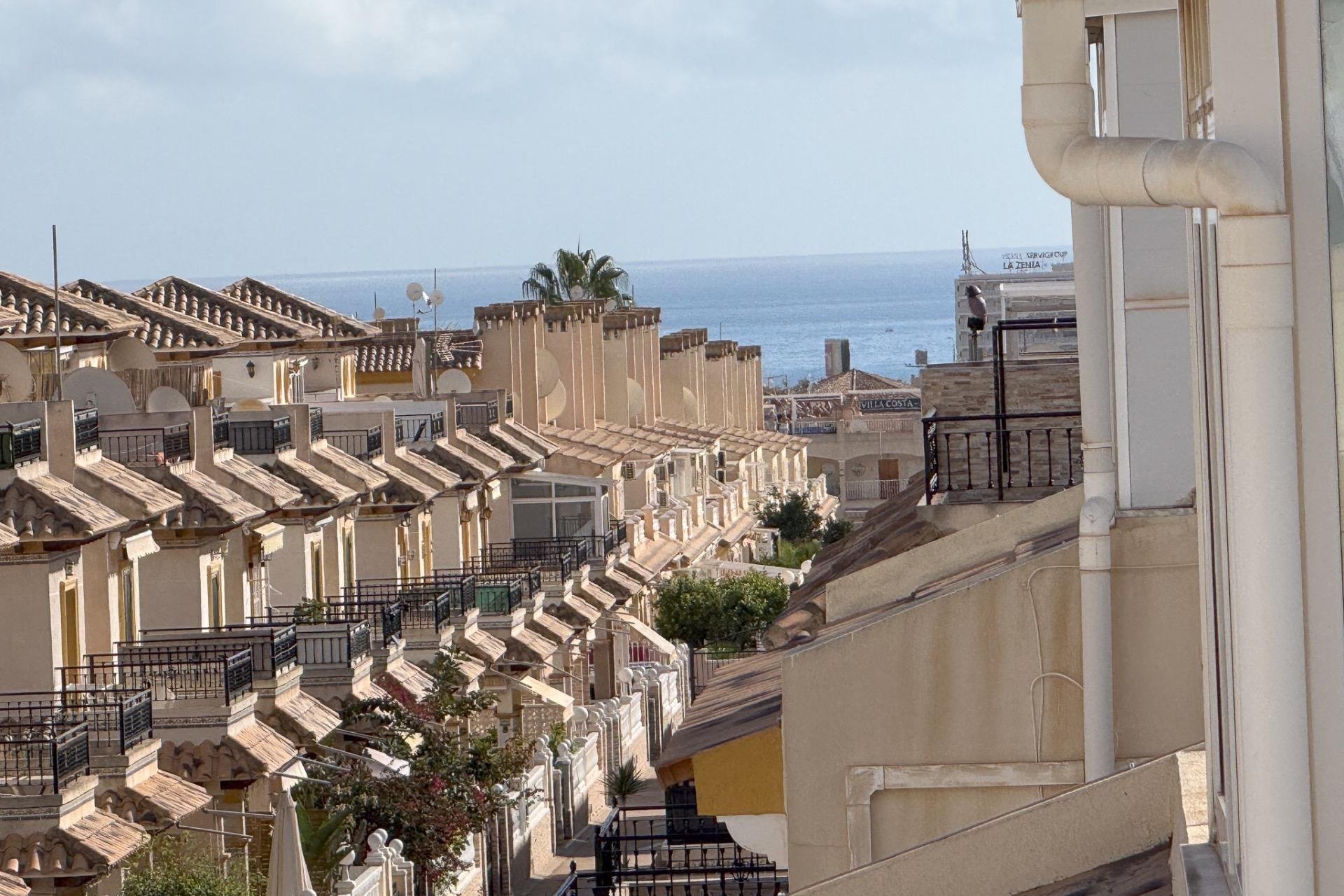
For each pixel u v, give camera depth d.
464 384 134.62
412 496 102.44
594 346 162.50
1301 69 10.70
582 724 110.25
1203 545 14.78
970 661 24.16
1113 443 24.16
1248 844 10.92
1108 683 23.33
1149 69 23.67
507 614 111.19
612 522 141.00
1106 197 11.95
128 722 63.12
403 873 71.81
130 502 68.75
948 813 24.36
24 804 56.84
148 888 60.84
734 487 193.62
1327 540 10.73
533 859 91.94
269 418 89.88
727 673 31.53
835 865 24.53
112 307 101.38
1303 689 10.71
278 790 75.25
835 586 28.95
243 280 125.44
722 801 25.48
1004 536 28.17
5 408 68.25
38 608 63.97
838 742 24.48
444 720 90.56
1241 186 10.48
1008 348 62.59
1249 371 10.59
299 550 88.31
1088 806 17.53
